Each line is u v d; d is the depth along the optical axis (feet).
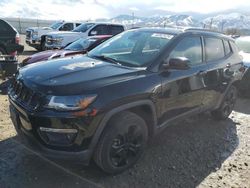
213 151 15.52
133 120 12.27
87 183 11.86
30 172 12.26
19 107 11.64
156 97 12.99
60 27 63.98
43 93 10.95
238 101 25.81
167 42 14.56
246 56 27.32
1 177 11.77
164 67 13.60
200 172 13.39
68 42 48.67
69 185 11.65
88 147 11.15
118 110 11.55
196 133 17.69
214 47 17.79
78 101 10.73
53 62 13.83
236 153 15.55
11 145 14.28
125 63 13.76
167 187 12.08
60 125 10.69
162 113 13.66
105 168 12.00
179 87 14.29
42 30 58.29
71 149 10.97
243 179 13.14
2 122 16.90
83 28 52.34
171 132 17.48
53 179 11.93
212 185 12.48
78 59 14.38
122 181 12.19
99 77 11.77
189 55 15.51
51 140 10.97
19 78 12.63
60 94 10.76
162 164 13.74
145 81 12.60
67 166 12.87
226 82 18.60
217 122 19.93
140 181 12.31
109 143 11.69
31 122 11.07
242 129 19.08
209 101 17.37
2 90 23.38
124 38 16.06
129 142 12.55
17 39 36.76
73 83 11.15
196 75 15.46
